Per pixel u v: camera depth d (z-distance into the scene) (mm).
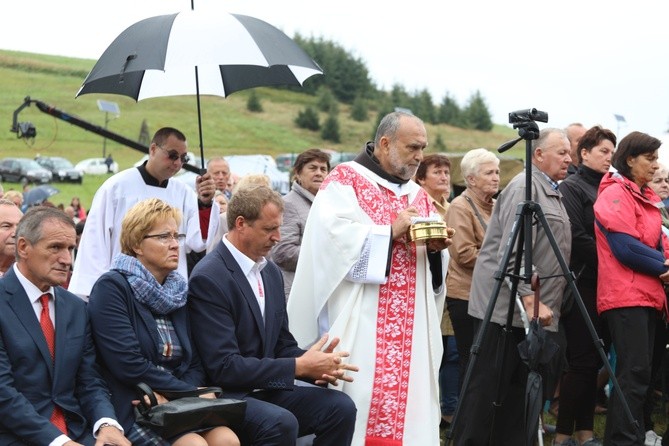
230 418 4348
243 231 4848
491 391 5770
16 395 4016
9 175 34094
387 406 5223
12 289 4188
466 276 6637
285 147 60656
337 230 5164
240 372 4645
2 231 5102
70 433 4156
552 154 5906
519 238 5383
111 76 6098
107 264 5969
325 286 5188
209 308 4719
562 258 5266
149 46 5680
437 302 5512
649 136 5984
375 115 74062
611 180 5957
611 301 5801
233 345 4711
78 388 4285
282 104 70688
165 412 4152
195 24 5766
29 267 4191
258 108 68250
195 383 4602
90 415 4211
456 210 6699
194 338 4719
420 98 77312
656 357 6652
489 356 5777
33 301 4219
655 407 7938
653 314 5887
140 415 4273
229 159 19297
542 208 5750
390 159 5309
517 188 5816
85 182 37000
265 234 4844
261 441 4496
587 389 6238
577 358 6250
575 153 7480
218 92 6625
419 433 5258
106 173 39125
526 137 5211
